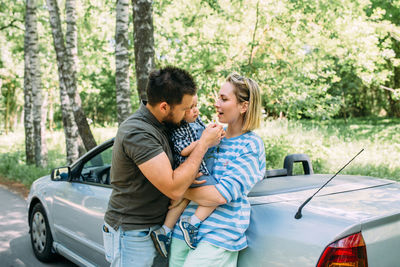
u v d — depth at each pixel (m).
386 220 2.12
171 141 2.29
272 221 2.23
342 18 11.12
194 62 11.69
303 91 11.09
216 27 11.93
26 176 10.77
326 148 9.49
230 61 11.50
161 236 2.31
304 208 2.26
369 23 12.50
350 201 2.39
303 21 10.85
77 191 3.82
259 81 10.81
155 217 2.32
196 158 2.09
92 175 3.83
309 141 10.54
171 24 12.16
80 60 14.76
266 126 13.29
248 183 2.17
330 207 2.26
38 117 12.55
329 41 11.38
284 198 2.48
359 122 25.83
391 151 10.17
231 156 2.27
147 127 2.16
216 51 11.50
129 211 2.29
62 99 10.30
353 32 11.27
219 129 2.15
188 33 12.18
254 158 2.23
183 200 2.33
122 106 7.07
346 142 11.91
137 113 2.25
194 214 2.21
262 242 2.20
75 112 8.81
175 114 2.19
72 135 10.31
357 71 12.65
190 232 2.18
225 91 2.33
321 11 10.96
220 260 2.14
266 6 10.88
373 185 2.87
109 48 14.64
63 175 4.13
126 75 7.09
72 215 3.83
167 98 2.14
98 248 3.39
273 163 9.55
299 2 10.59
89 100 41.19
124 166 2.20
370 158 9.01
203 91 10.56
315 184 2.88
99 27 14.09
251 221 2.30
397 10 17.47
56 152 16.19
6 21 15.89
